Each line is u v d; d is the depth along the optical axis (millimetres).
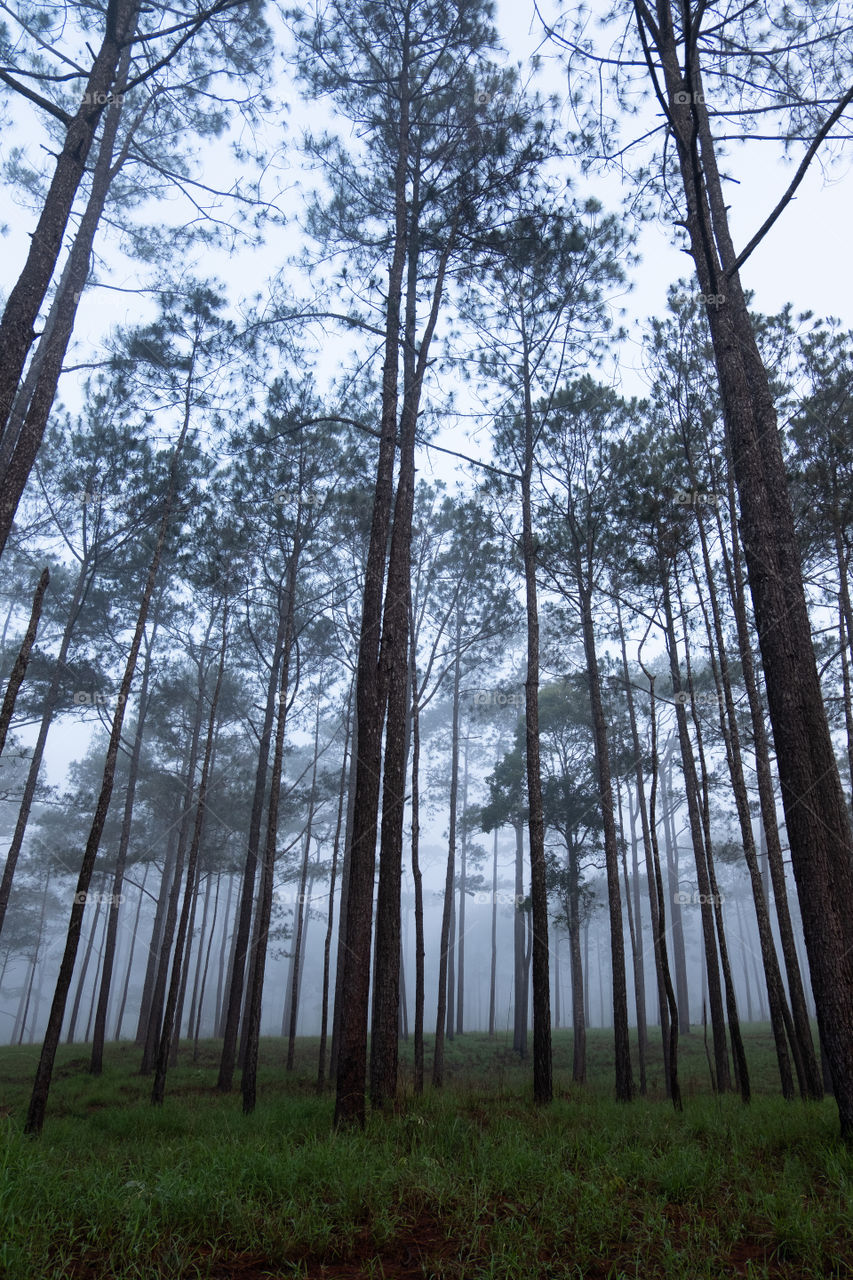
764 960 13219
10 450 12867
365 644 11156
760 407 10516
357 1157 6418
